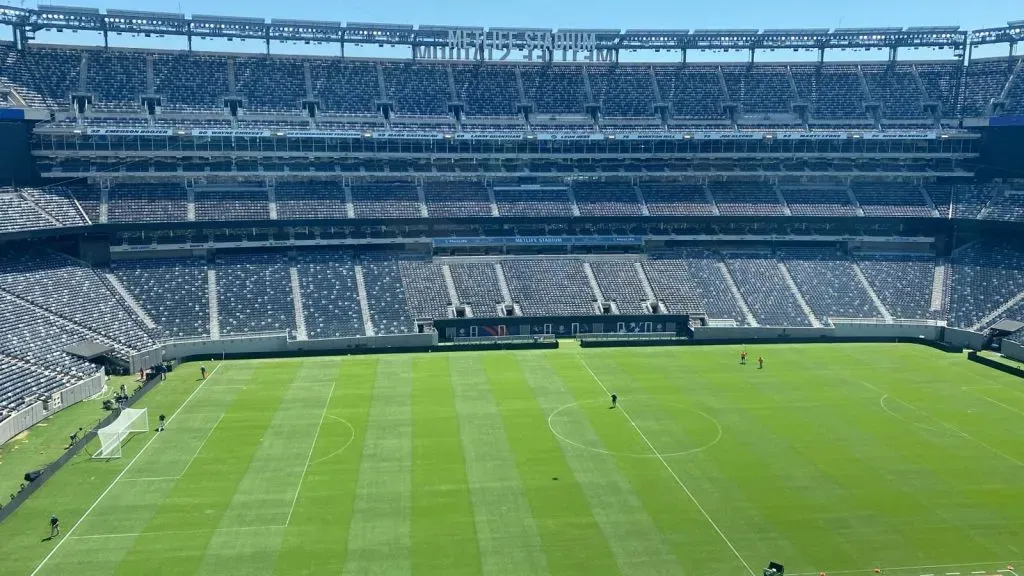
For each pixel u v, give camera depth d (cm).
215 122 9588
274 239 9356
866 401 6512
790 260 10119
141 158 9038
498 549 4038
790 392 6788
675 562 3912
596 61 11325
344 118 10088
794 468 5078
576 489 4759
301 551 4009
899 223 10200
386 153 9731
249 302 8588
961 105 10688
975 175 10488
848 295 9456
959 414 6153
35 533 4181
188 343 7938
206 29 10131
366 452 5347
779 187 10675
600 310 9194
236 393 6738
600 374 7425
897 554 3984
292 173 9550
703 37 11206
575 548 4050
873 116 10756
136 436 5644
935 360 7931
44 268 8088
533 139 10050
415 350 8331
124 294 8331
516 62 11175
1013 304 8638
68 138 8662
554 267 9825
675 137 10181
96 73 9512
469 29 10794
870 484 4825
